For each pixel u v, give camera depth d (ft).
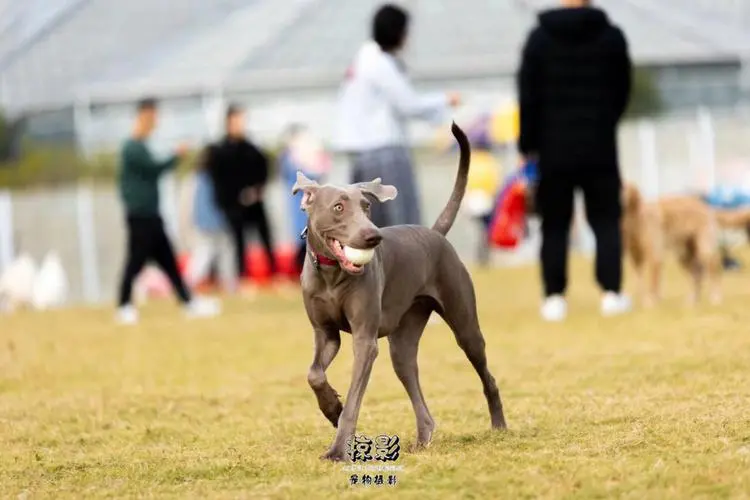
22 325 61.21
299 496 22.15
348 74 48.96
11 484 25.16
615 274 51.24
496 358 40.50
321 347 25.55
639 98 124.16
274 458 25.95
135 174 60.59
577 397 32.30
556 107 49.93
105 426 31.99
